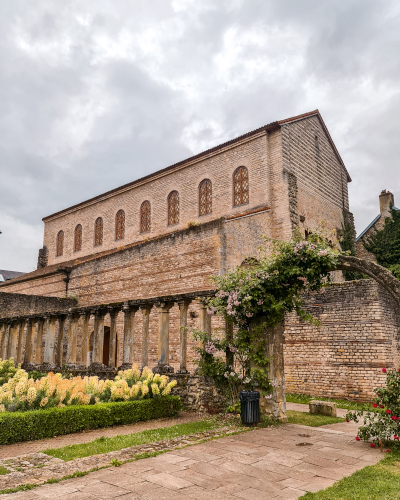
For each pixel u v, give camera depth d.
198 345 18.94
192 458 6.64
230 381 10.40
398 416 7.40
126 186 30.50
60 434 8.63
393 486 5.37
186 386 11.43
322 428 9.41
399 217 28.19
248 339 10.44
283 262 9.95
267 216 21.33
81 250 33.84
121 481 5.53
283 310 10.13
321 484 5.53
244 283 10.23
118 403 9.83
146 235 28.66
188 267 21.28
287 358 16.44
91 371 14.23
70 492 5.11
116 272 25.19
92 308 15.16
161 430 8.84
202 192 25.83
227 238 20.70
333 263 9.34
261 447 7.42
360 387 14.41
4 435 7.86
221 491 5.22
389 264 27.73
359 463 6.54
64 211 36.19
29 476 5.72
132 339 13.76
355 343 14.77
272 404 9.84
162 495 5.05
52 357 17.12
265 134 22.89
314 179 25.42
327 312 15.62
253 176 22.98
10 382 9.77
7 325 20.14
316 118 26.98
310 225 23.94
